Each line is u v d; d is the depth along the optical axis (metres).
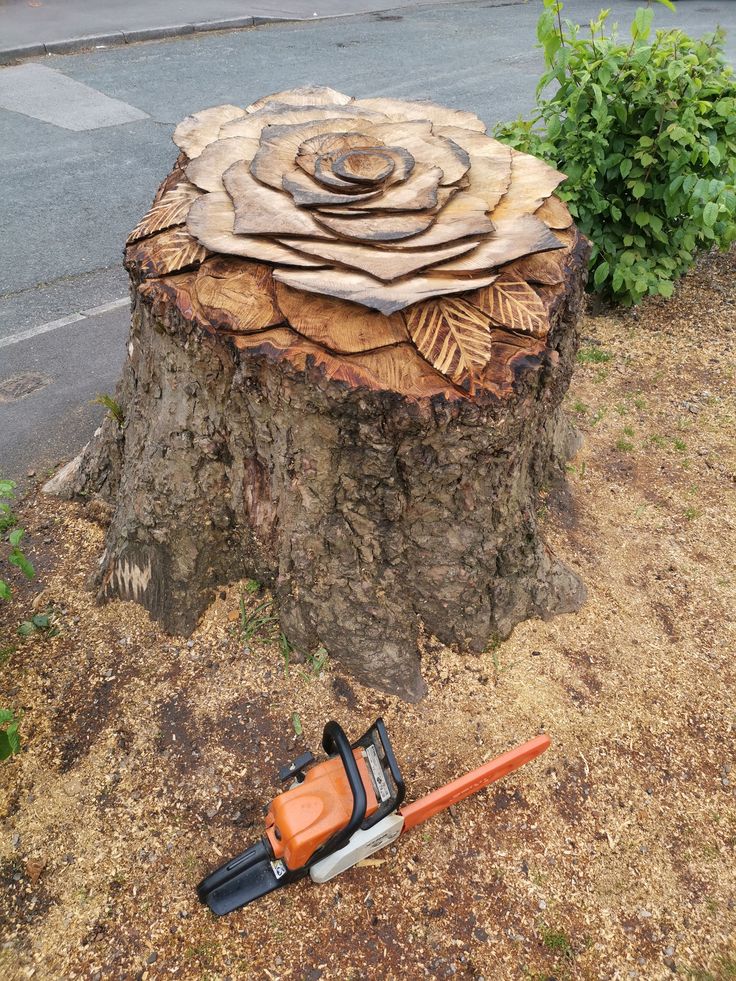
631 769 2.36
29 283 4.83
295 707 2.40
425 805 2.04
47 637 2.65
